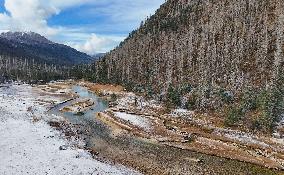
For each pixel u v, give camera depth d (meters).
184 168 62.09
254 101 100.06
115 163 62.31
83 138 79.69
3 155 59.62
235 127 90.38
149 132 86.56
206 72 140.12
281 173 61.81
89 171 55.19
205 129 89.31
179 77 151.00
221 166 64.12
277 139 80.12
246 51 150.25
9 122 84.69
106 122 99.12
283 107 92.38
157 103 124.38
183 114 106.00
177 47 182.25
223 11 199.25
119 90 162.50
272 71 127.69
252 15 181.75
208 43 171.88
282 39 146.50
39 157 60.25
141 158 66.81
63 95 157.88
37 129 80.94
